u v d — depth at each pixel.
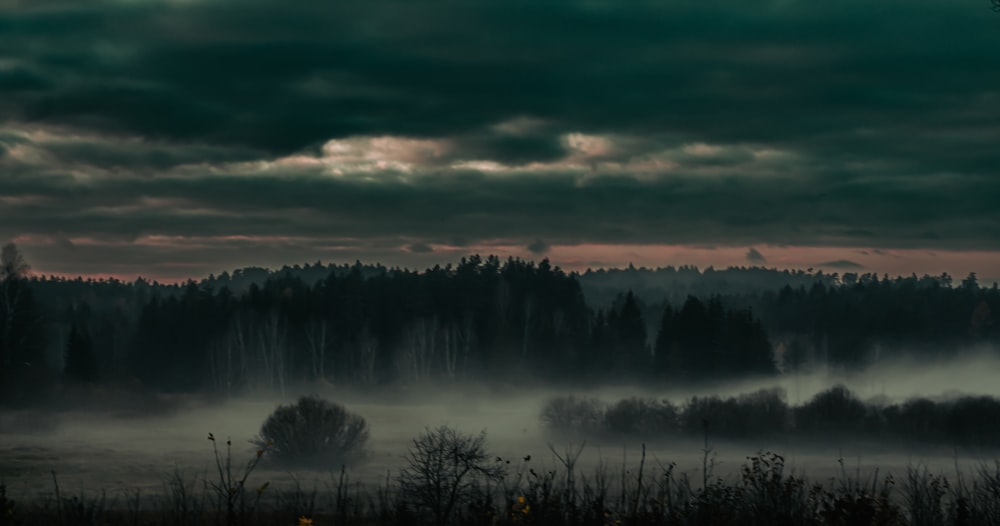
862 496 11.80
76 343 78.88
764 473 14.02
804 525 13.02
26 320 74.94
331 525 14.81
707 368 97.44
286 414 35.91
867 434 47.53
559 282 138.75
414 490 14.41
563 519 13.16
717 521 12.71
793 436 47.84
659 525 12.91
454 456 14.84
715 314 103.81
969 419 46.66
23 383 65.12
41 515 16.53
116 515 17.17
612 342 105.38
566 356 104.00
